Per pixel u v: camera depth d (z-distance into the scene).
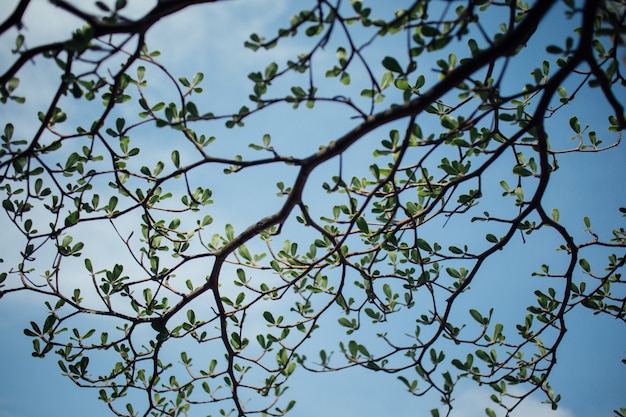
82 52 2.54
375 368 3.77
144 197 3.77
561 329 3.98
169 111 3.03
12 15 2.51
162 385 4.34
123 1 2.41
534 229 3.80
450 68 2.79
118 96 3.08
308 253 3.92
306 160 3.04
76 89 2.73
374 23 2.69
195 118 2.96
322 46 2.76
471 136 3.25
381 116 2.76
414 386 3.76
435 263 3.98
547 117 3.89
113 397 4.31
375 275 3.94
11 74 2.66
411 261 3.98
